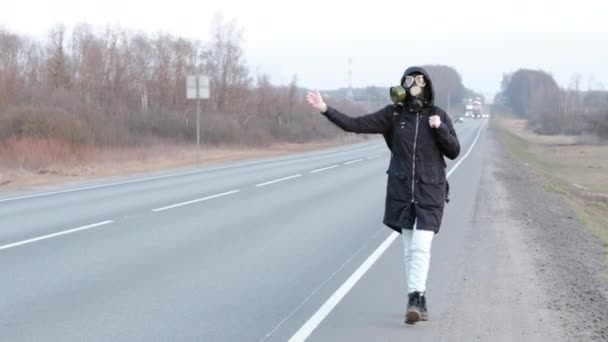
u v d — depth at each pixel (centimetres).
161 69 5244
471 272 980
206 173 2731
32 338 654
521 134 11119
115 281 881
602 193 3216
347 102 8400
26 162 2753
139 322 711
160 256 1042
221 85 5784
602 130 8200
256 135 5412
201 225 1349
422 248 707
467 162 3647
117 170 2884
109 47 4988
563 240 1309
